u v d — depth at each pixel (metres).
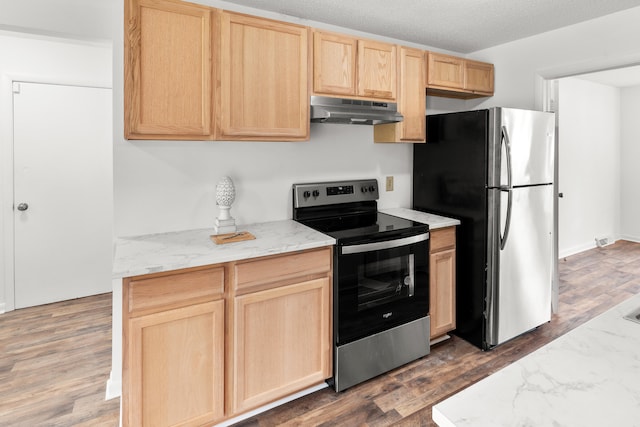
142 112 1.83
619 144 5.76
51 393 2.16
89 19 2.14
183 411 1.74
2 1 1.98
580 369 0.80
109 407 2.04
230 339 1.83
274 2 2.33
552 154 2.79
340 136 2.81
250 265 1.84
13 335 2.86
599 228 5.55
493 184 2.50
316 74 2.32
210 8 1.95
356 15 2.55
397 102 2.68
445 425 0.66
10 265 3.30
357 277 2.16
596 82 5.23
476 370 2.39
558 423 0.64
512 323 2.67
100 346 2.70
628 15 2.49
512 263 2.62
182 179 2.26
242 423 1.92
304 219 2.63
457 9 2.46
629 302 1.17
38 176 3.39
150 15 1.82
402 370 2.40
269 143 2.52
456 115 2.71
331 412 2.01
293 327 2.01
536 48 2.97
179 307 1.70
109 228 3.74
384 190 3.06
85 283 3.66
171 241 2.03
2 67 3.20
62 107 3.46
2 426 1.89
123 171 2.11
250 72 2.08
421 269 2.45
